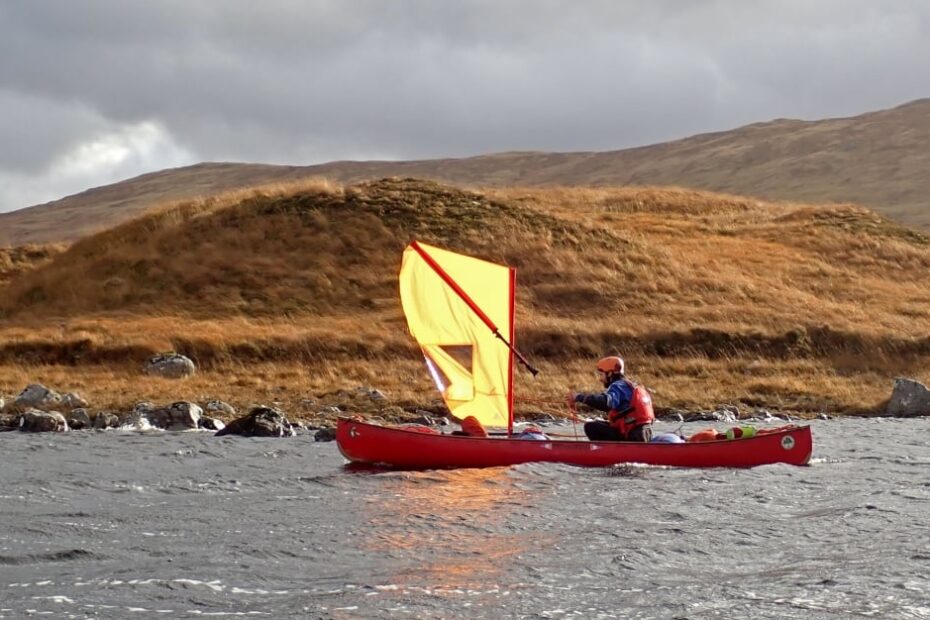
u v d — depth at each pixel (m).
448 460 18.66
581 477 17.77
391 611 10.30
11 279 56.41
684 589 11.13
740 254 59.44
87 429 26.48
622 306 47.03
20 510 14.78
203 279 47.72
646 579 11.52
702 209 75.94
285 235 51.50
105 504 15.38
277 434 25.08
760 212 74.94
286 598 10.70
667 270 51.84
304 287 47.19
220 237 51.19
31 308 46.91
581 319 45.12
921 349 43.12
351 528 13.80
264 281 47.59
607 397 19.36
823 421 31.52
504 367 19.64
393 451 18.75
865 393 36.78
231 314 44.56
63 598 10.57
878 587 11.18
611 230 56.66
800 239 64.19
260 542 12.96
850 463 20.14
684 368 39.00
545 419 30.08
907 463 20.28
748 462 19.23
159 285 47.53
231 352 37.66
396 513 14.76
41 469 18.84
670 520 14.42
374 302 46.16
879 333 43.72
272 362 37.47
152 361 35.78
